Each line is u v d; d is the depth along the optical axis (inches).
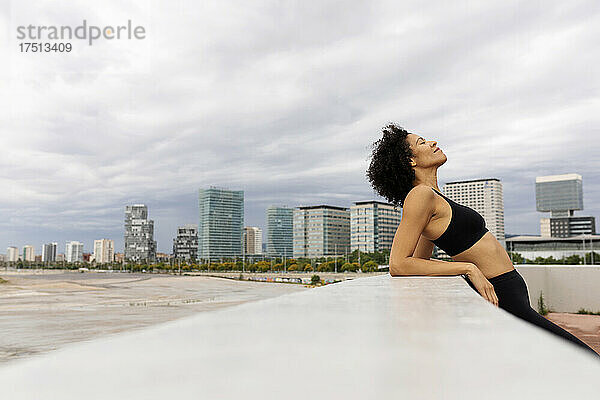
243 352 11.8
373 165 126.5
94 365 9.7
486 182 5841.5
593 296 244.2
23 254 6786.4
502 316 19.8
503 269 104.9
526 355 10.9
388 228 4889.3
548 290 256.4
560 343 12.9
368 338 14.1
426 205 104.1
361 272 3558.1
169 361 10.4
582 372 8.8
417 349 12.1
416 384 8.1
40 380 8.0
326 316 20.1
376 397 7.2
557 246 3073.3
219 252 6245.1
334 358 11.0
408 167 120.1
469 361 10.3
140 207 6786.4
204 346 12.5
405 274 100.4
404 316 20.1
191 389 7.7
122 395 7.0
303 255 5201.8
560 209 6860.2
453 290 41.7
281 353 11.8
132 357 10.7
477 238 106.3
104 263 5629.9
